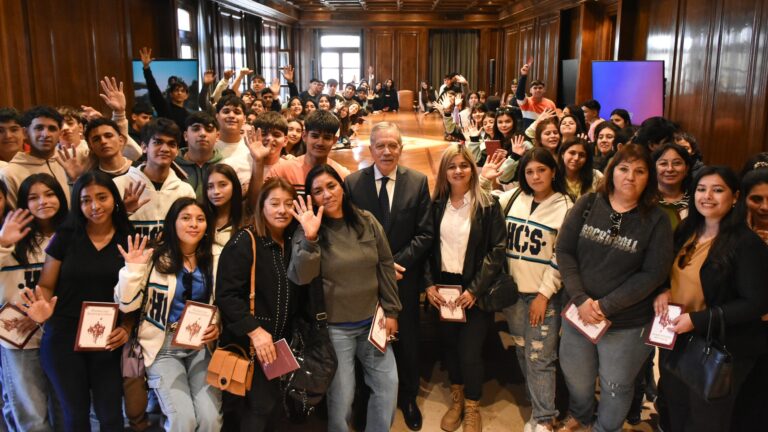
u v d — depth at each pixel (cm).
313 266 220
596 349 243
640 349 229
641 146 223
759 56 542
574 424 262
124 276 219
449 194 271
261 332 220
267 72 1445
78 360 227
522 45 1452
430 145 674
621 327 229
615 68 725
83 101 640
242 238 226
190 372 231
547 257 261
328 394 245
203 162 308
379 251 246
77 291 227
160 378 222
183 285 231
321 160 287
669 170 277
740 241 208
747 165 271
